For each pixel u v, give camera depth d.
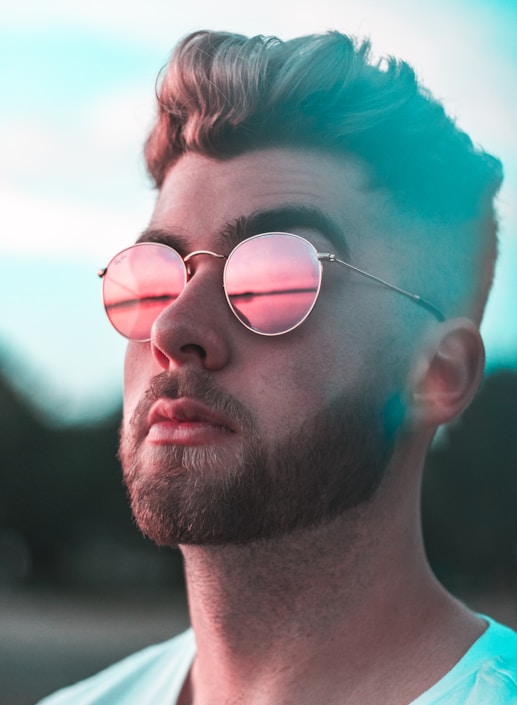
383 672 1.77
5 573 47.91
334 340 1.82
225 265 1.85
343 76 1.92
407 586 1.85
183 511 1.72
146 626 30.69
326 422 1.78
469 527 39.38
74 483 47.69
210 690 1.91
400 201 1.95
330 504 1.77
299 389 1.78
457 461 39.22
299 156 1.91
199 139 1.94
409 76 2.00
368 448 1.82
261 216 1.86
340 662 1.78
